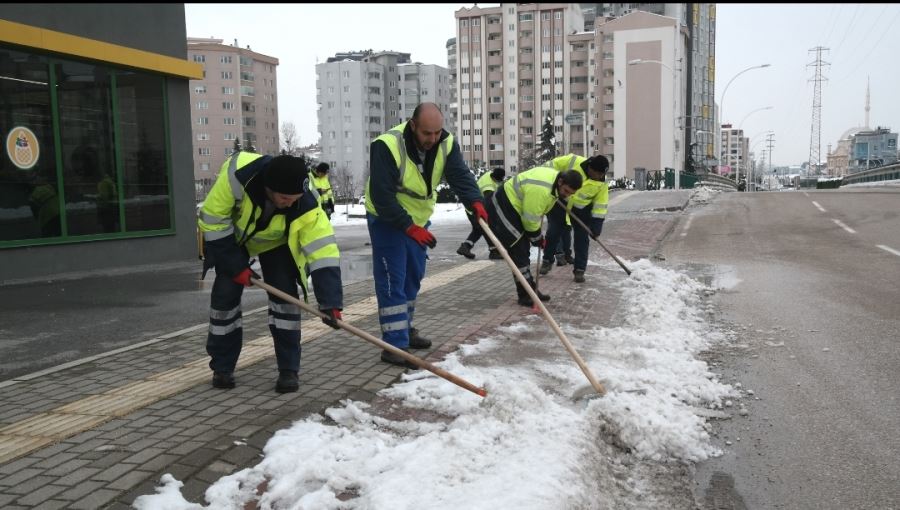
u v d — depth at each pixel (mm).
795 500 2965
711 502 2967
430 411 3889
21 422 3740
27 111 9586
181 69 11609
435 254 11680
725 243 12133
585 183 8164
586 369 4125
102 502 2791
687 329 5797
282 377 4211
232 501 2859
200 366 4867
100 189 10586
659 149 73938
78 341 5820
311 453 3217
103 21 10430
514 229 6777
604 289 7816
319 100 93938
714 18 112688
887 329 5711
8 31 9125
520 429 3428
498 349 5227
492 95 90750
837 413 3902
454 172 4965
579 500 2797
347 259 11641
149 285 8891
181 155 11875
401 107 99688
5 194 9336
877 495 2980
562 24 87188
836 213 16406
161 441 3410
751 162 99812
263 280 4293
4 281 9219
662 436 3498
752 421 3822
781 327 5898
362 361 4895
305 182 3883
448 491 2816
